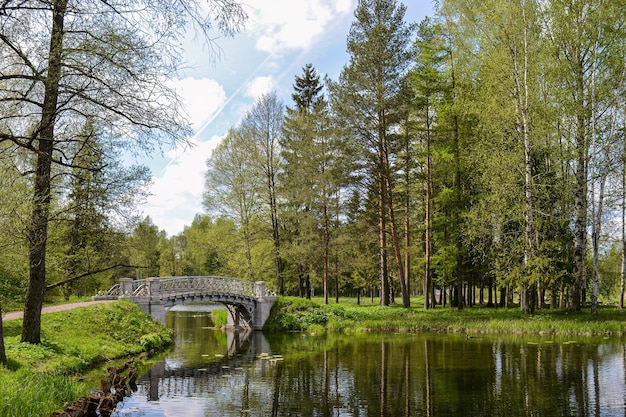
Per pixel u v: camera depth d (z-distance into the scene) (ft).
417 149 93.04
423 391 34.24
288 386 37.06
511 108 68.54
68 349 45.52
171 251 224.53
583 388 33.78
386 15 87.92
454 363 44.06
